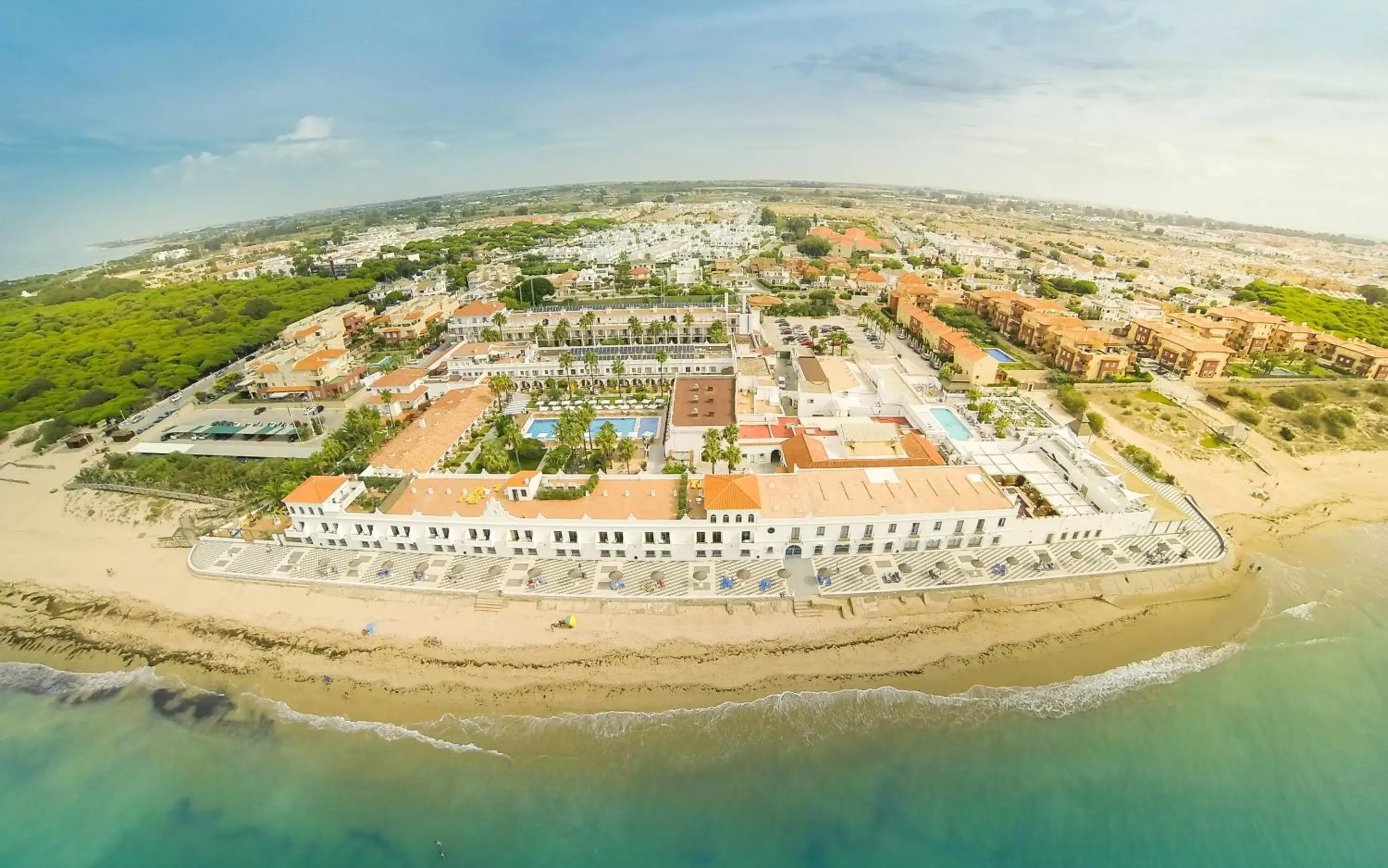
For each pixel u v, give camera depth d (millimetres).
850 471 100250
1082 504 105500
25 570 101562
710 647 81188
